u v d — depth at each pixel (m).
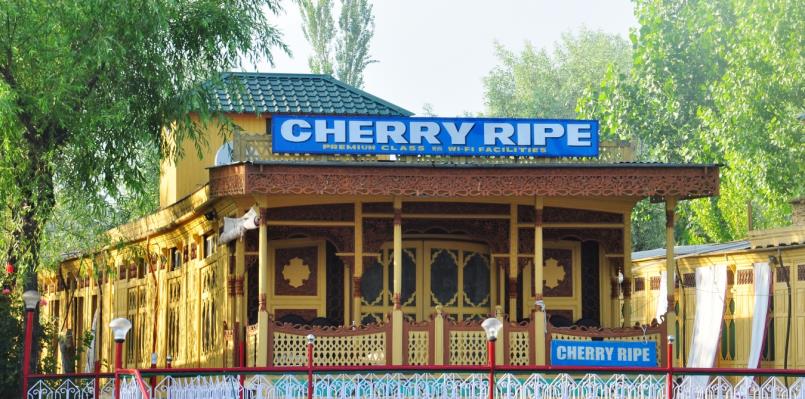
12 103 20.95
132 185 23.97
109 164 23.73
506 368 18.31
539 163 21.34
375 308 23.42
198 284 26.25
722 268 26.09
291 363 20.75
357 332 20.94
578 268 24.25
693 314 27.78
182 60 24.55
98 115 22.30
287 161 20.84
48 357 24.09
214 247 25.05
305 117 21.22
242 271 22.50
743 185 32.59
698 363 26.58
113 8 22.28
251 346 21.23
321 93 28.59
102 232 24.53
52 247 23.70
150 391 17.47
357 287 22.14
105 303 33.88
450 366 18.31
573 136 21.73
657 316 29.58
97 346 34.03
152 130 24.52
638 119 41.44
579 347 20.86
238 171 20.73
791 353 23.72
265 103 27.72
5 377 22.50
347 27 52.62
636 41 41.78
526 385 18.55
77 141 22.48
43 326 25.50
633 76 42.38
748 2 33.19
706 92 40.06
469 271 23.84
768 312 24.52
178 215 26.25
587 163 21.42
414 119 21.47
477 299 23.80
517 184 20.98
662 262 29.36
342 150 21.25
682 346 28.22
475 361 21.12
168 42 24.25
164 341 29.11
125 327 16.84
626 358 20.83
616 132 42.12
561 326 23.16
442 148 21.48
